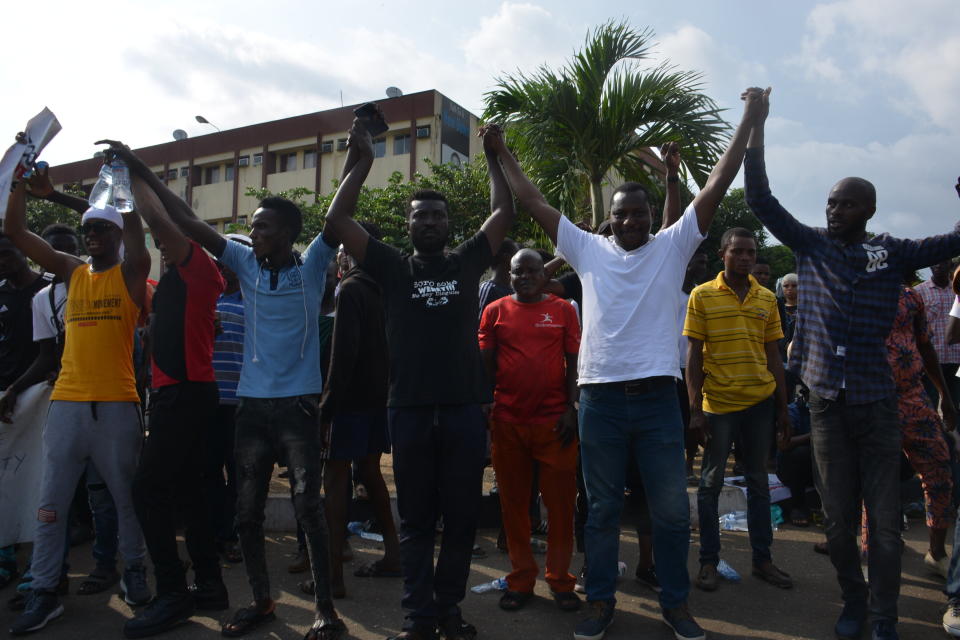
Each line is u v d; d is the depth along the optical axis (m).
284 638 3.22
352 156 3.23
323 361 4.43
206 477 4.35
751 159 3.33
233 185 31.97
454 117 28.12
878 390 3.13
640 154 11.35
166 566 3.31
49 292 4.00
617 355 3.18
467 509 3.05
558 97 9.98
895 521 3.09
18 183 3.53
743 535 4.96
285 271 3.35
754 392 3.93
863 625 3.26
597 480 3.26
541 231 11.52
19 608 3.61
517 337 3.68
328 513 3.75
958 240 3.01
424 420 3.02
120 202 3.33
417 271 3.15
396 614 3.51
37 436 3.98
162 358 3.33
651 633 3.30
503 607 3.60
